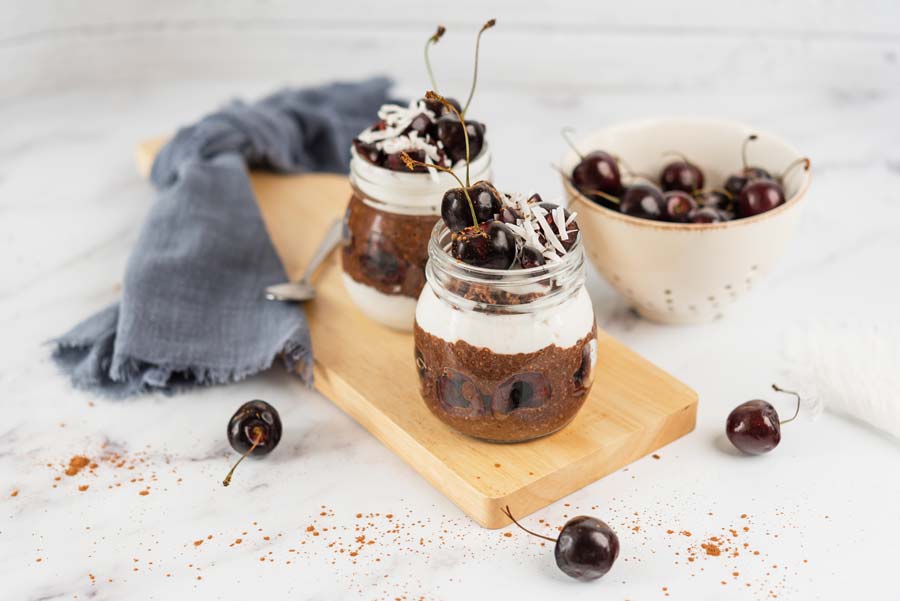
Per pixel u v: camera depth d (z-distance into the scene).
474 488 0.68
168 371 0.77
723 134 0.84
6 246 0.92
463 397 0.69
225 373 0.78
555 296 0.67
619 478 0.71
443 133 0.74
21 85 1.13
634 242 0.77
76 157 1.04
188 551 0.67
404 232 0.76
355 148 0.77
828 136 1.04
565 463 0.69
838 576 0.65
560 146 1.04
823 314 0.83
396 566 0.66
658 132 0.85
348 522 0.69
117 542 0.68
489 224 0.66
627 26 1.10
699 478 0.71
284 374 0.80
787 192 0.81
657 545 0.67
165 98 1.13
